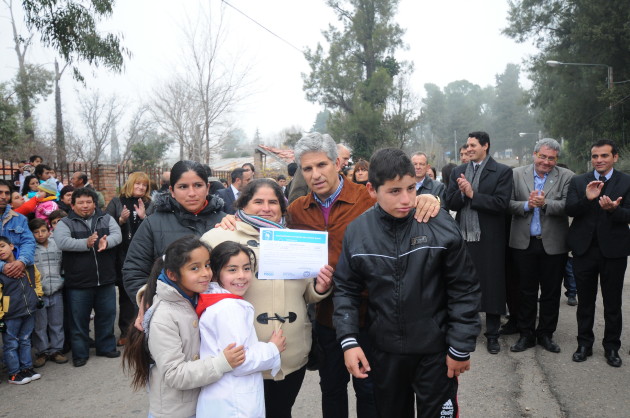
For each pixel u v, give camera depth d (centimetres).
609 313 418
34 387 421
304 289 243
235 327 201
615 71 2827
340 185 274
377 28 3516
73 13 830
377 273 215
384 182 207
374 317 221
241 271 213
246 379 204
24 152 2230
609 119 2866
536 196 432
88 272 468
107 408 378
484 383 395
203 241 218
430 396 213
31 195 675
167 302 211
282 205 253
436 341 211
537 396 367
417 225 214
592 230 414
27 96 2872
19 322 433
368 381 264
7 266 421
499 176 464
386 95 3366
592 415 333
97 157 2566
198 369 195
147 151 2670
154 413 213
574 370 411
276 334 222
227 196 710
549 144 452
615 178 408
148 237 272
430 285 212
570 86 3131
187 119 1825
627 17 2595
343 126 3344
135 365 223
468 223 474
